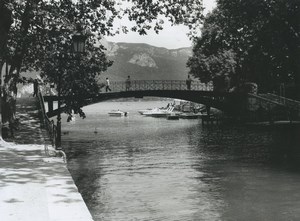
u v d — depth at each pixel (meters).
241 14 48.66
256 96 54.38
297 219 13.80
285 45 49.12
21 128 24.59
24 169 11.96
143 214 14.70
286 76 56.78
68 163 26.05
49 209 8.13
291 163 24.59
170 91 55.44
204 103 57.78
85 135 44.81
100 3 24.89
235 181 19.83
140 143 36.88
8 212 7.94
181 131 48.00
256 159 26.42
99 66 27.69
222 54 64.31
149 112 90.94
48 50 23.11
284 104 51.88
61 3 24.19
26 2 21.53
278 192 17.53
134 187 18.88
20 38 23.69
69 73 26.27
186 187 18.72
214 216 14.33
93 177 21.34
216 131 46.94
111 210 15.24
